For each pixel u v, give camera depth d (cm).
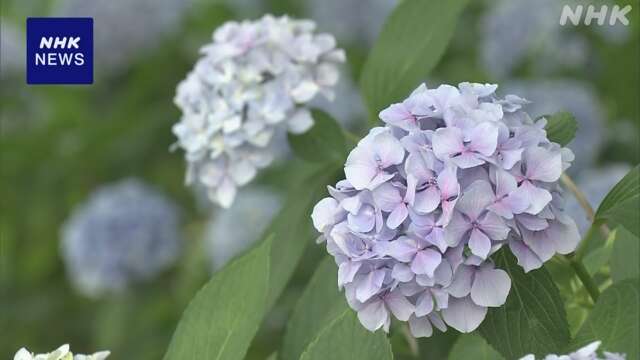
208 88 152
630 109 209
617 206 125
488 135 114
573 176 200
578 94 201
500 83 216
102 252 233
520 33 211
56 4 237
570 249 115
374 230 115
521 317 118
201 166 153
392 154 115
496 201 113
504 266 118
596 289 128
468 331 116
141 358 228
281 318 199
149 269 236
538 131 117
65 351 122
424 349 141
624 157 210
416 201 113
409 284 115
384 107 147
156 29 236
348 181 118
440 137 114
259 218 214
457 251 114
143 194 238
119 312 234
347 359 118
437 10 147
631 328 122
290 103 150
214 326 127
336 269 137
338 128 151
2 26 252
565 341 117
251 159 151
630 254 133
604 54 205
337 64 156
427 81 225
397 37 148
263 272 126
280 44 152
